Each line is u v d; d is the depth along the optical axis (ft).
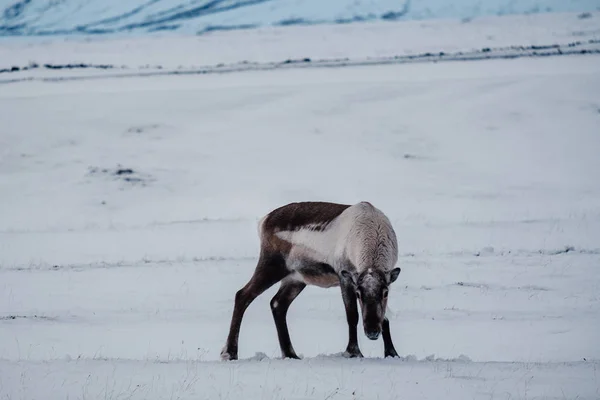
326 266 93.40
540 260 187.62
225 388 69.62
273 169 414.82
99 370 76.59
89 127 499.51
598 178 375.66
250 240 236.43
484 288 158.20
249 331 124.16
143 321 134.10
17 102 563.07
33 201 363.97
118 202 359.66
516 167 401.29
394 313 135.95
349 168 411.13
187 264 196.65
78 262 209.46
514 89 547.90
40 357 103.81
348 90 583.58
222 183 390.01
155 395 67.41
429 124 489.67
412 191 358.64
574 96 520.83
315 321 130.52
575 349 108.27
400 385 70.13
